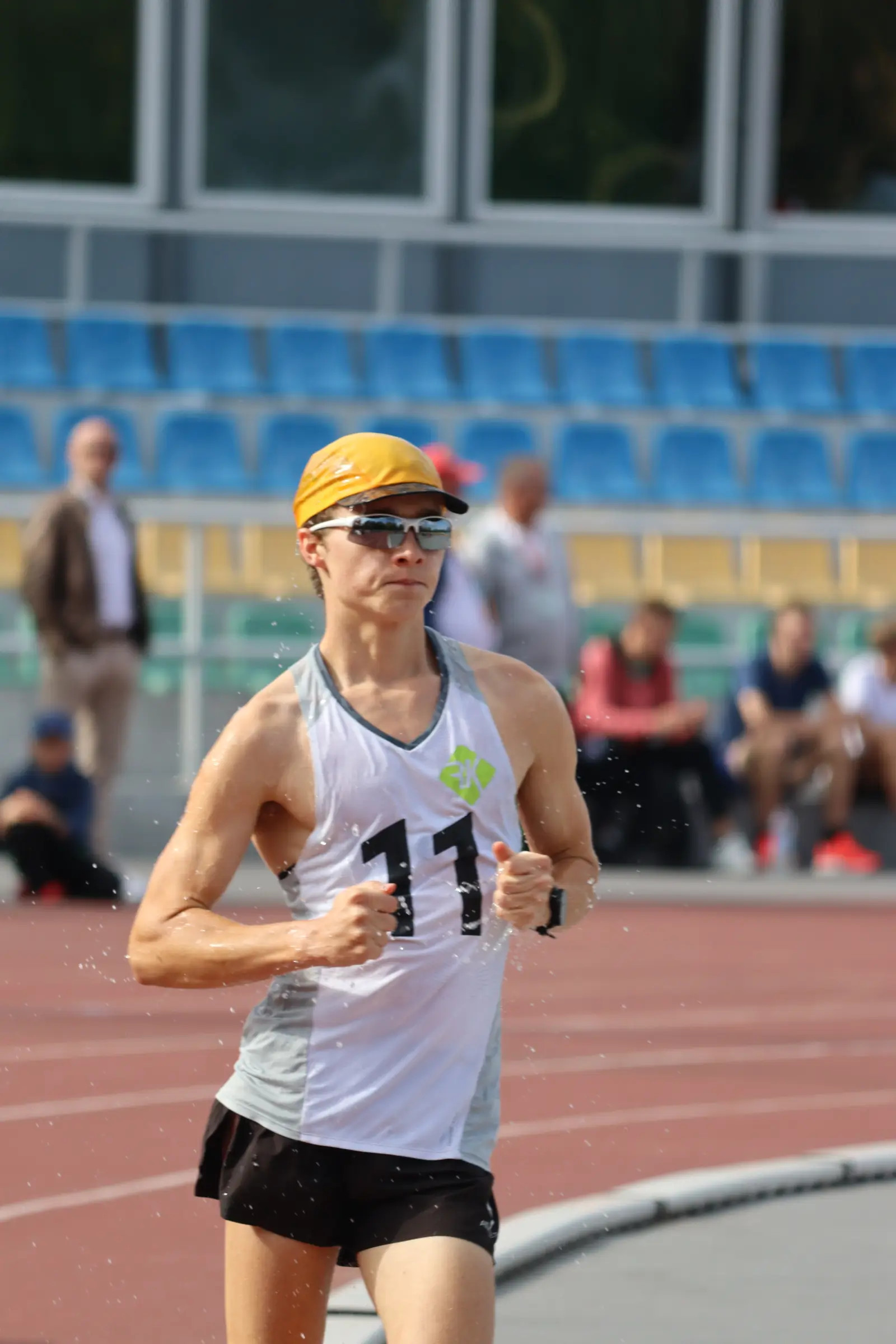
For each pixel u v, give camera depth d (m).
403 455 9.80
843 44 67.31
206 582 47.72
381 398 61.34
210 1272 14.50
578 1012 26.48
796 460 60.72
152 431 57.12
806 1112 20.59
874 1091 21.77
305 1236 9.75
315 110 64.62
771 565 56.50
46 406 57.06
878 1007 27.30
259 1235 9.86
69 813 35.91
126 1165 17.78
